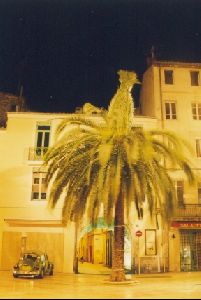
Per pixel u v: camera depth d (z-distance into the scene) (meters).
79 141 20.89
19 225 29.48
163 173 20.70
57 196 21.19
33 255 24.22
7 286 18.80
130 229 29.75
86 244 41.25
